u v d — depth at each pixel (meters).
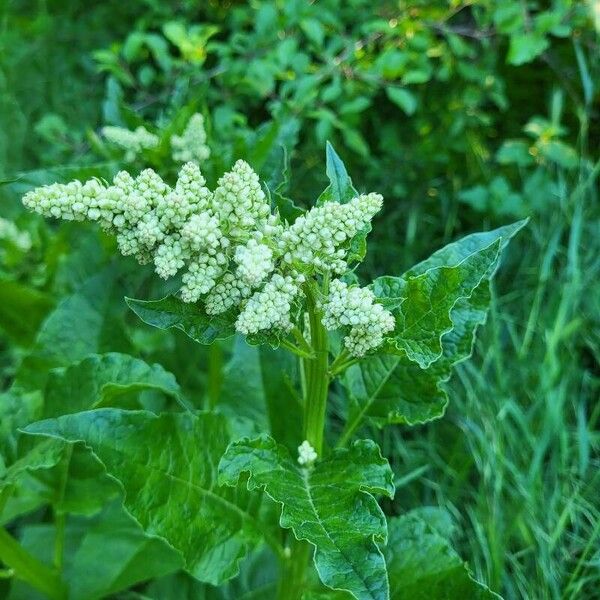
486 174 0.75
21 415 0.47
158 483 0.39
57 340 0.52
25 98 0.92
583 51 0.74
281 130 0.50
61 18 0.94
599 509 0.57
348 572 0.31
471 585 0.40
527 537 0.54
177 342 0.61
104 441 0.38
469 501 0.61
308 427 0.39
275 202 0.39
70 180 0.46
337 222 0.31
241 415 0.48
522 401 0.64
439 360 0.40
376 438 0.64
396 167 0.75
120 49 0.78
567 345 0.64
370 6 0.76
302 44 0.78
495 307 0.66
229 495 0.41
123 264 0.59
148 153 0.50
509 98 0.79
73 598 0.50
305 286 0.34
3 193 0.75
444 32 0.72
